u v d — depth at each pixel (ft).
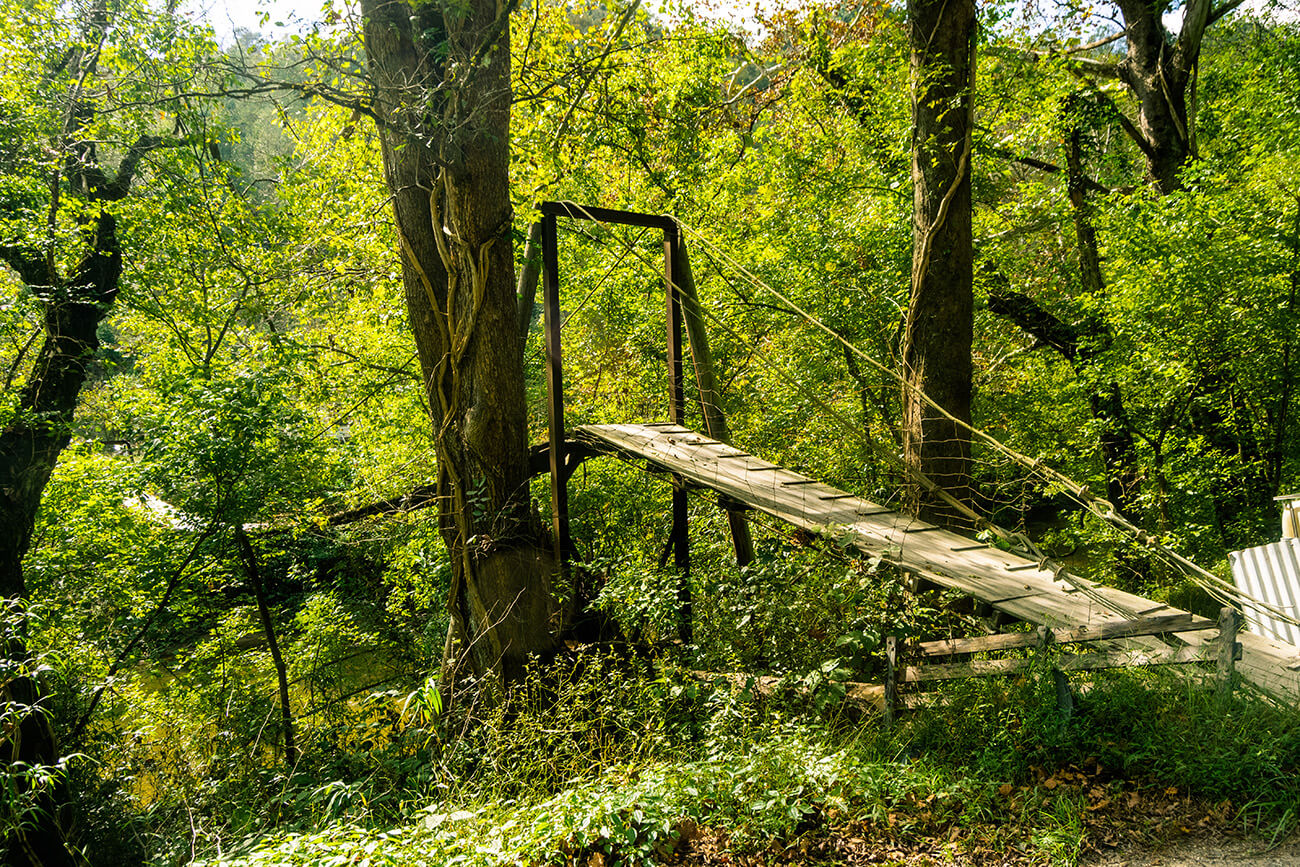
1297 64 47.06
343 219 40.47
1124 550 37.47
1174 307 35.70
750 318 44.24
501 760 18.12
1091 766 14.05
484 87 22.90
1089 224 43.09
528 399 45.34
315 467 34.83
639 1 37.22
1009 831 12.64
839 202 44.27
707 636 21.30
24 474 30.37
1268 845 11.55
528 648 24.32
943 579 17.66
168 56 27.94
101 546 34.65
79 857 22.61
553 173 34.71
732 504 24.62
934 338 27.22
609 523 37.93
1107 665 15.11
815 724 16.58
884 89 39.55
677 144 45.29
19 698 24.02
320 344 44.98
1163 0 43.62
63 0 29.68
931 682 16.79
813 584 20.03
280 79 23.21
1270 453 38.52
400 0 22.39
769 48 56.59
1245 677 15.10
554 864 12.35
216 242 38.06
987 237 42.14
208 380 32.99
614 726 19.26
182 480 30.94
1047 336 42.19
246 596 38.19
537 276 30.04
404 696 29.25
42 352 32.73
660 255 46.14
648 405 45.93
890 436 39.29
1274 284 33.86
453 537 25.61
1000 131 44.65
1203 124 55.77
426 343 25.44
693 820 13.39
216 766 26.27
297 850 13.61
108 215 35.32
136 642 33.53
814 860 12.42
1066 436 44.62
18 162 30.55
